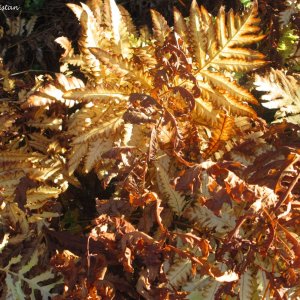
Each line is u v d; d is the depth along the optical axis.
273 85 0.92
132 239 0.71
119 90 0.82
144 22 1.20
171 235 0.76
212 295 0.76
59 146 0.91
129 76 0.82
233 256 0.78
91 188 0.95
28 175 0.86
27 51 1.18
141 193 0.76
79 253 0.83
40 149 0.93
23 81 1.02
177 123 0.81
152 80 0.84
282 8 1.13
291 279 0.72
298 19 1.10
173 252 0.77
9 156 0.87
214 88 0.84
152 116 0.79
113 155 0.75
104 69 0.86
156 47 0.85
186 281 0.77
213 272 0.71
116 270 0.78
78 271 0.72
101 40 0.85
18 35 1.16
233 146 0.89
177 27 0.86
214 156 0.87
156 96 0.81
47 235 0.86
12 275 0.82
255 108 1.06
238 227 0.70
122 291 0.78
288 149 0.82
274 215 0.73
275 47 1.12
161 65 0.80
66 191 0.95
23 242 0.85
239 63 0.85
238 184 0.69
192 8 0.85
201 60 0.85
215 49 0.85
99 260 0.73
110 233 0.73
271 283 0.74
